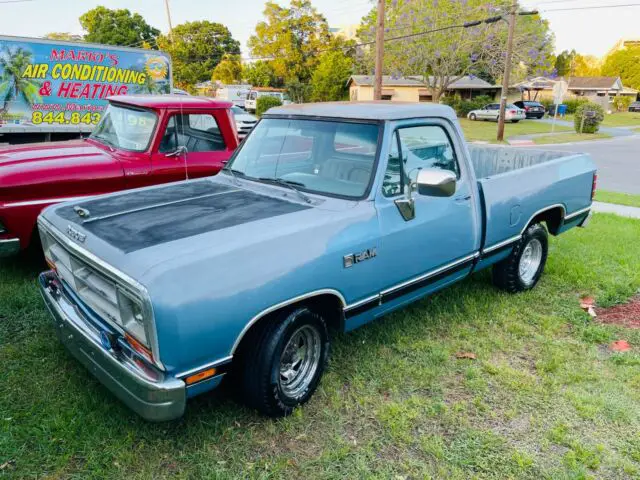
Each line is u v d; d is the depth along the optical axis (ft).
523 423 11.22
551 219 18.88
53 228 11.51
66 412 10.89
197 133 20.93
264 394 10.46
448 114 14.33
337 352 13.67
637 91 247.50
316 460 9.92
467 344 14.33
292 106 14.78
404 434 10.62
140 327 8.82
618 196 39.01
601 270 20.01
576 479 9.59
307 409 11.44
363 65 137.18
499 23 108.47
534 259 18.16
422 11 110.01
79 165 17.97
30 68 37.40
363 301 11.87
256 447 10.24
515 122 140.87
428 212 13.08
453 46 111.65
